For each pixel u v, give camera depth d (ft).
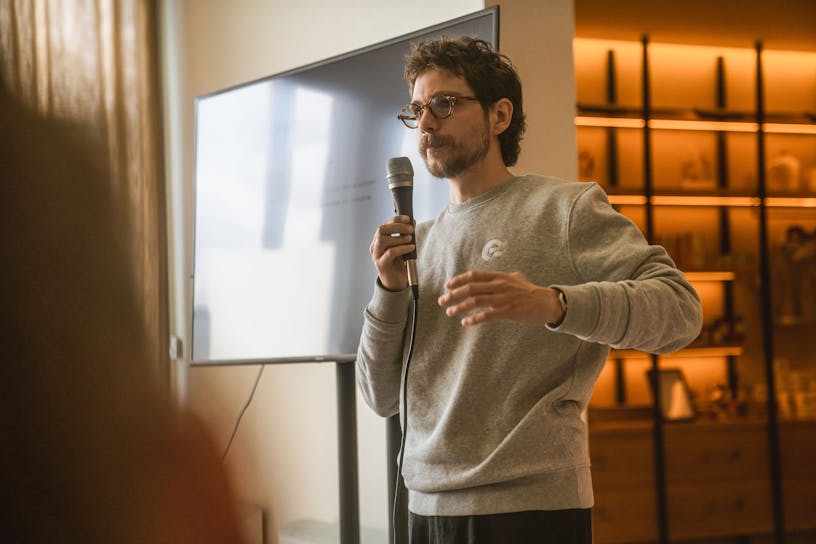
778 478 16.10
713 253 17.46
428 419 4.91
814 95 18.16
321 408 11.21
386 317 5.08
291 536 10.82
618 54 17.46
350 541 8.48
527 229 4.80
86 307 0.68
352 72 8.87
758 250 17.54
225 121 10.34
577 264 4.63
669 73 17.67
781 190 17.42
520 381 4.61
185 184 13.43
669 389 16.65
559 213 4.76
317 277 9.03
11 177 0.69
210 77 13.08
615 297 4.12
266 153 9.77
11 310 0.67
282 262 9.43
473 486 4.57
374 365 5.28
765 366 16.96
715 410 16.74
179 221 13.52
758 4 16.07
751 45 17.72
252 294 9.75
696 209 17.52
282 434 11.78
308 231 9.16
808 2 16.15
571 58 9.14
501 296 3.91
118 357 0.69
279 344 9.34
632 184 17.28
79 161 0.70
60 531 0.67
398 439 7.87
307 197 9.21
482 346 4.70
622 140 17.34
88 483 0.68
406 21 9.84
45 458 0.67
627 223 4.74
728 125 17.56
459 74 5.09
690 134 17.56
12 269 0.67
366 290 8.50
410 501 5.01
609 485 15.74
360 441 10.47
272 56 11.95
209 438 0.79
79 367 0.67
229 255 10.09
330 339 8.82
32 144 0.69
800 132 17.83
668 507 15.90
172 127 13.67
